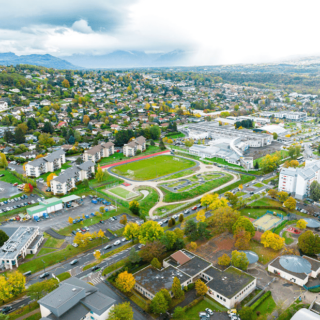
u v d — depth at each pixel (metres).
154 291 128.38
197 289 129.25
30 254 161.00
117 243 172.75
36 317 117.38
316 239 158.62
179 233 170.62
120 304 114.19
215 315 120.31
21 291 129.50
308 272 141.38
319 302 125.25
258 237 178.75
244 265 144.50
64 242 173.88
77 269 149.75
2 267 148.25
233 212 188.62
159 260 157.12
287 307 123.81
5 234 165.12
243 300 129.12
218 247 170.12
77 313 107.88
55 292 113.75
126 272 133.50
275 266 147.75
